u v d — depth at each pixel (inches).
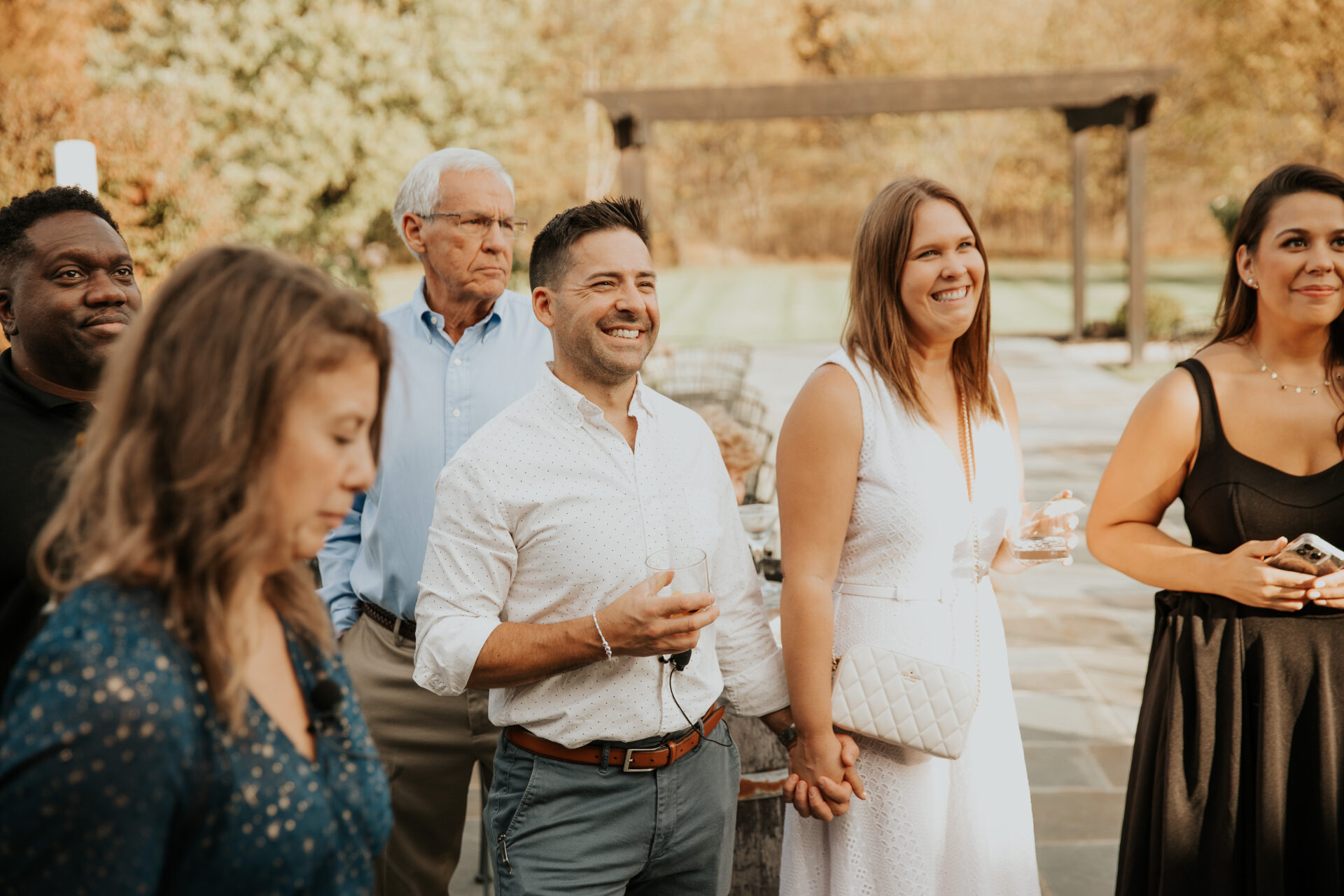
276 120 899.4
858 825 78.2
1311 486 78.6
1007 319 732.7
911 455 77.2
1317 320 77.7
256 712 39.7
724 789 74.1
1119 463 85.4
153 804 35.6
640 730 69.4
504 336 98.0
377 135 921.5
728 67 1216.8
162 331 38.4
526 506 69.7
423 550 93.4
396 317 98.5
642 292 71.2
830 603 76.0
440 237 94.3
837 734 77.8
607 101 515.5
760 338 676.1
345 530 101.2
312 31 900.0
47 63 503.8
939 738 74.5
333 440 40.4
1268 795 77.0
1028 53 1109.7
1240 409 80.7
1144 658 179.6
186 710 36.8
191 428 37.4
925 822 77.5
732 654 78.4
